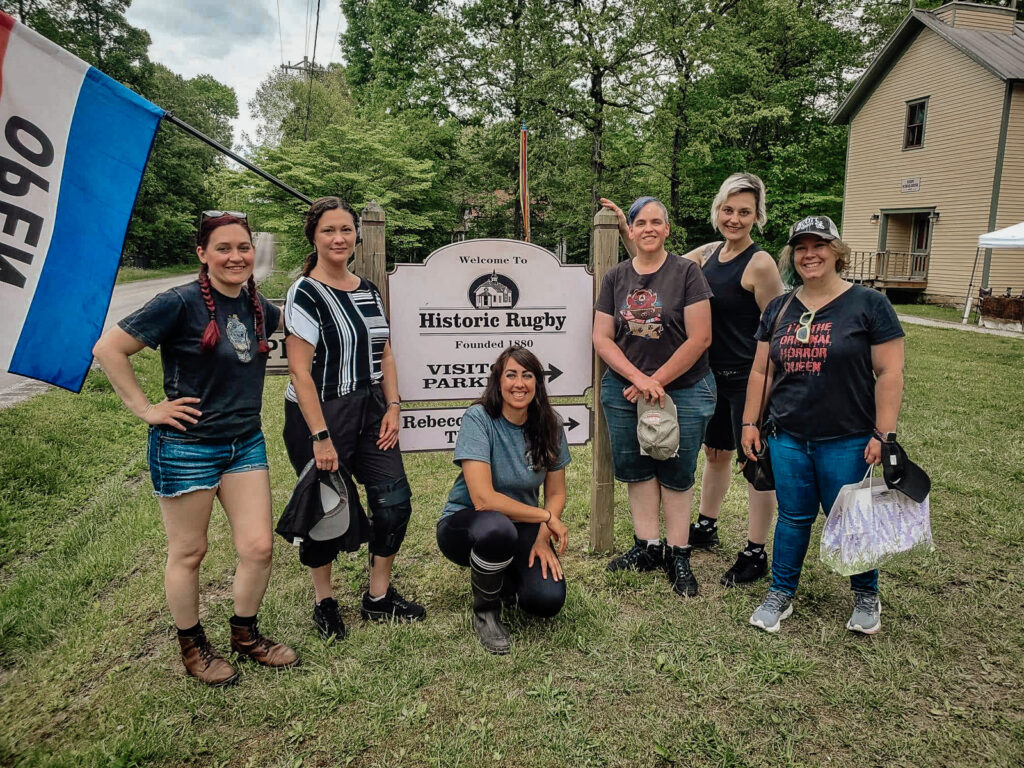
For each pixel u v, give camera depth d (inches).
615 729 83.7
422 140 740.0
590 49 680.4
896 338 94.6
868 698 88.4
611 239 131.0
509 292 130.3
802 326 99.5
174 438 85.5
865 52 968.3
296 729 83.1
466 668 96.0
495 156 767.7
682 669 95.0
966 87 626.2
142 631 106.4
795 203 859.4
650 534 126.8
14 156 92.0
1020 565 125.6
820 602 114.7
